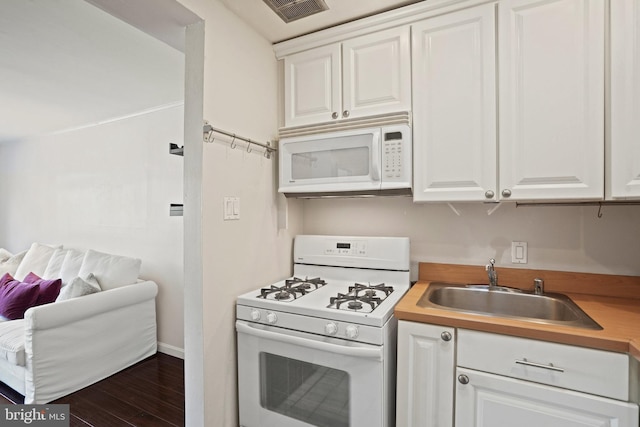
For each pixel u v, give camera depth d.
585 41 1.25
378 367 1.30
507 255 1.71
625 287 1.48
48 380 2.20
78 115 3.17
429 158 1.52
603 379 1.03
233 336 1.61
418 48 1.54
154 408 2.13
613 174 1.21
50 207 3.90
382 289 1.67
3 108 2.98
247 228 1.70
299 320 1.45
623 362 1.00
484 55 1.42
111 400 2.23
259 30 1.77
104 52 2.01
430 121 1.52
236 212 1.63
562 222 1.60
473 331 1.20
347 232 2.10
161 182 2.91
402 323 1.32
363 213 2.05
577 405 1.05
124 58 2.08
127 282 2.76
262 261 1.82
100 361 2.49
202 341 1.44
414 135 1.55
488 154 1.41
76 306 2.32
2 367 2.37
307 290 1.73
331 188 1.70
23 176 4.23
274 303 1.51
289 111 1.88
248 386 1.57
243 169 1.67
